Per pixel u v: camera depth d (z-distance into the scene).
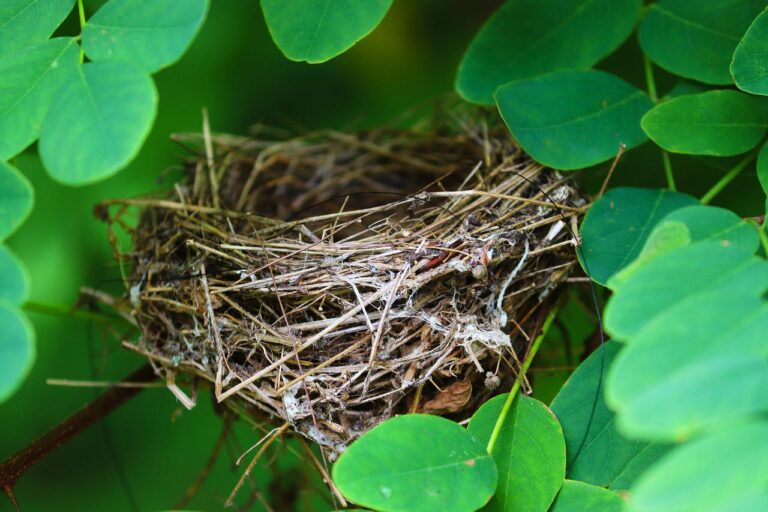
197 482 0.53
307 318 0.49
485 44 0.51
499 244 0.48
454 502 0.44
